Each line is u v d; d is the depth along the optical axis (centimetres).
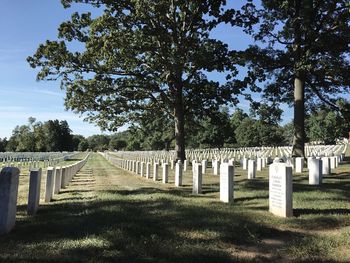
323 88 3089
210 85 3219
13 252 652
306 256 667
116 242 714
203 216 955
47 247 684
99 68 3122
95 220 903
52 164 4328
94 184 1942
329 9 2742
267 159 2948
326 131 9200
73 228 824
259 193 1369
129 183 1959
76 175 2717
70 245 697
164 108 3575
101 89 3219
